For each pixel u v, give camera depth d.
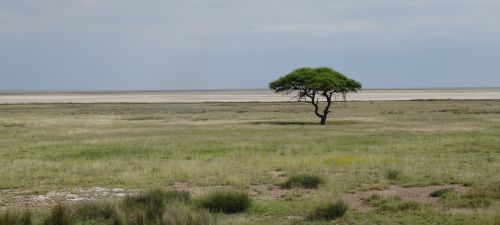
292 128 44.47
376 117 59.44
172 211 12.18
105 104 111.75
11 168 21.81
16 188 17.45
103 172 20.83
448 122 49.31
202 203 13.79
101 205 13.14
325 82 48.22
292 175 18.78
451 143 30.69
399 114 64.94
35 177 19.55
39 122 52.72
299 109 82.94
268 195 15.90
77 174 20.25
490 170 20.08
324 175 19.39
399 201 14.24
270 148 29.72
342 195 15.69
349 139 34.41
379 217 12.54
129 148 30.00
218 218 12.41
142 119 58.38
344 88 50.88
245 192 15.22
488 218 11.68
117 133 40.66
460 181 17.78
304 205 14.05
